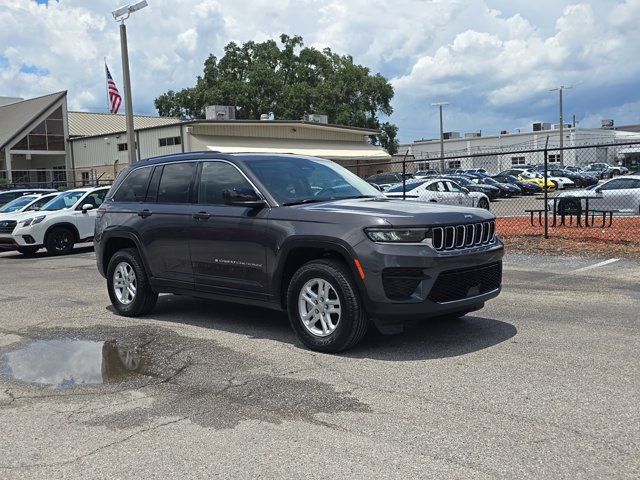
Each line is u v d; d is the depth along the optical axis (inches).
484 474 131.8
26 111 1824.6
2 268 548.4
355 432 155.8
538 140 3100.4
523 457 138.9
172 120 2271.2
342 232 216.1
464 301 220.4
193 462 143.0
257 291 244.4
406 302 208.5
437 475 132.0
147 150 1546.5
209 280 262.2
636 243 497.7
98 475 138.5
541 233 602.2
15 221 643.5
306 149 1640.0
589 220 756.6
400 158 2393.0
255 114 2297.0
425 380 191.8
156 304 320.8
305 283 227.6
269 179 250.7
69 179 1753.2
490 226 235.3
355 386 189.0
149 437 158.2
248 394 186.9
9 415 177.5
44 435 162.1
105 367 221.3
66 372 216.8
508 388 181.9
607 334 239.5
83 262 572.1
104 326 285.0
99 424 168.4
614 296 315.9
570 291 333.4
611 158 3125.0
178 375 208.4
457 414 164.4
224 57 2361.0
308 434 155.9
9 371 220.2
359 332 217.8
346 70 2395.4
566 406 166.9
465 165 3248.0
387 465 137.5
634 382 183.8
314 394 183.9
